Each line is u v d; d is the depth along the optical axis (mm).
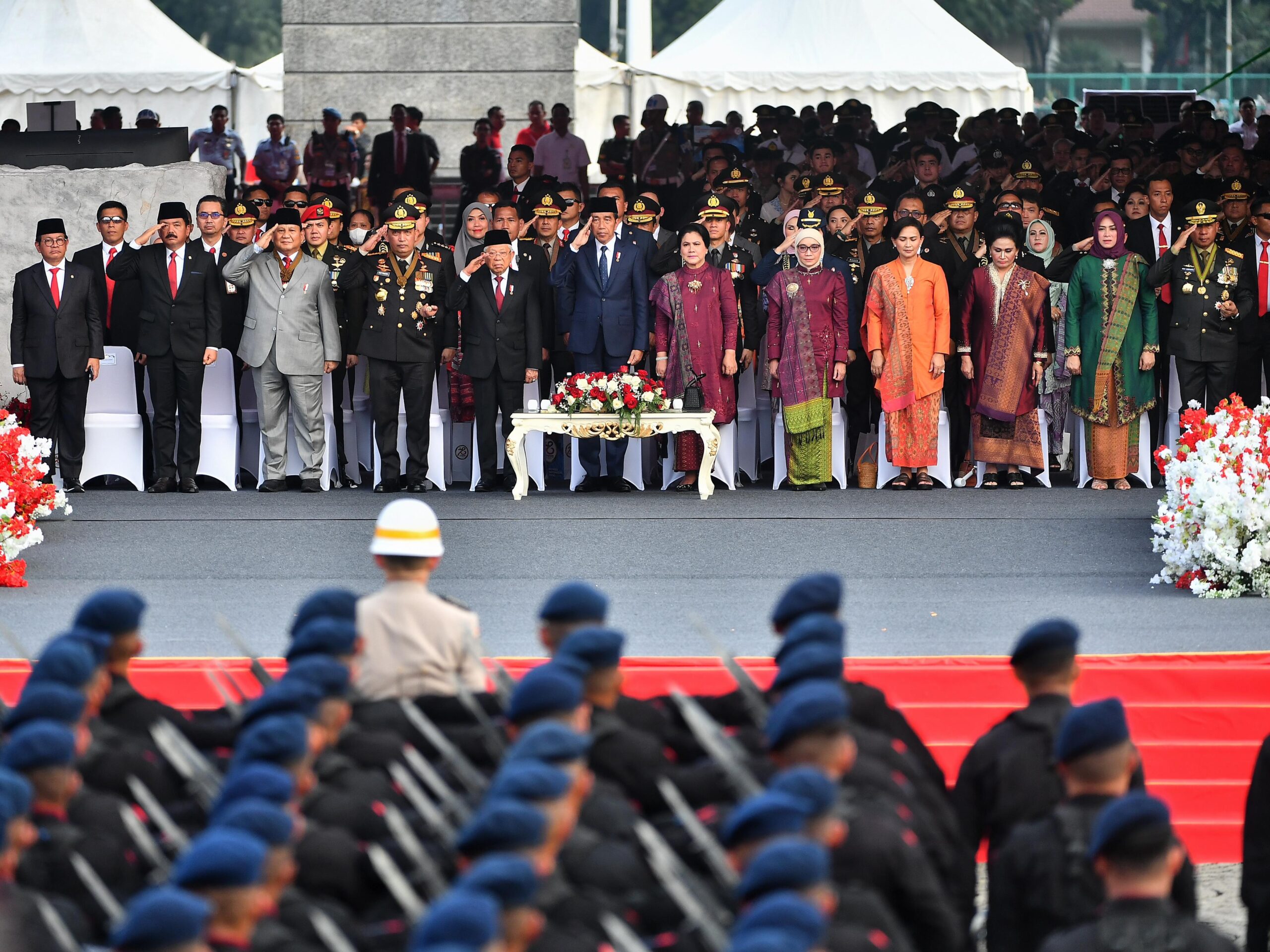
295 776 17625
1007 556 43906
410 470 53219
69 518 48625
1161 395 53844
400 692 24188
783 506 50562
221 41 181625
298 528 47250
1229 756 30266
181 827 19219
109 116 80750
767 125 74625
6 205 58781
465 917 11969
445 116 80875
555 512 49562
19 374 51656
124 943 12570
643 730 21156
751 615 37250
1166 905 15648
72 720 18672
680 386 52406
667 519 48469
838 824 15742
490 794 15406
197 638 35094
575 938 14578
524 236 55156
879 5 97312
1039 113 127688
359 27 80375
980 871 26703
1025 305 52188
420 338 52219
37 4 95938
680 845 17844
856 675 31562
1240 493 39219
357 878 17344
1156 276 51906
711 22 102375
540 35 80250
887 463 54156
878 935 15391
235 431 53781
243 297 54031
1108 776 17875
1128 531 46750
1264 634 35125
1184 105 83812
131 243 53312
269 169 80500
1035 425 52781
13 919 15422
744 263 53781
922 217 53625
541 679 18281
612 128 99125
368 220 56531
